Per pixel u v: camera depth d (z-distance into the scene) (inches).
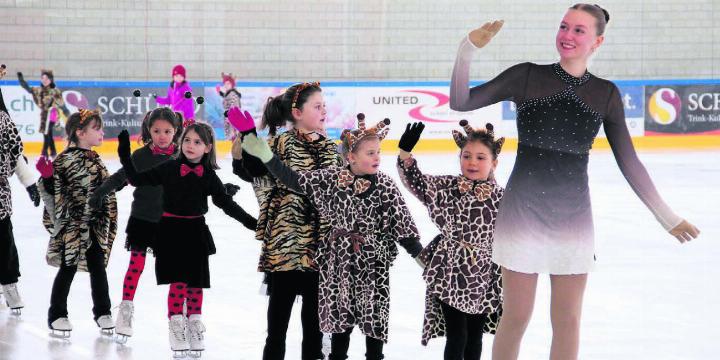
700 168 787.4
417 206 578.2
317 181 208.4
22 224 506.3
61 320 270.5
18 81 912.9
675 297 328.5
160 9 1043.3
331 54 1078.4
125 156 242.1
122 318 264.8
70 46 1027.9
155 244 248.5
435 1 1087.6
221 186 251.4
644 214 546.0
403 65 1091.3
